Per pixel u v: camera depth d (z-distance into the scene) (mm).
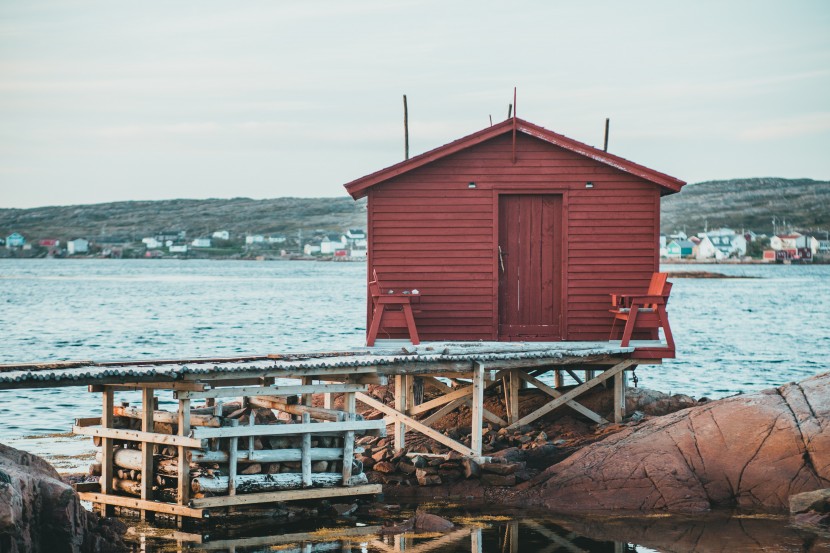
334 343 49312
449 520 14633
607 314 20156
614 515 14891
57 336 53062
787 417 16078
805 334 57312
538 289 20203
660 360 19156
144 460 14422
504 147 20047
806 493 14805
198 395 16250
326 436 15352
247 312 74438
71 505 11898
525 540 13578
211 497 13977
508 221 20141
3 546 10664
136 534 13648
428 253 20031
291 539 13594
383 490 16328
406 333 20031
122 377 13211
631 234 20109
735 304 92875
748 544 13250
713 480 15555
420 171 20016
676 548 13117
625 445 16406
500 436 18859
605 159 19859
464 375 18594
